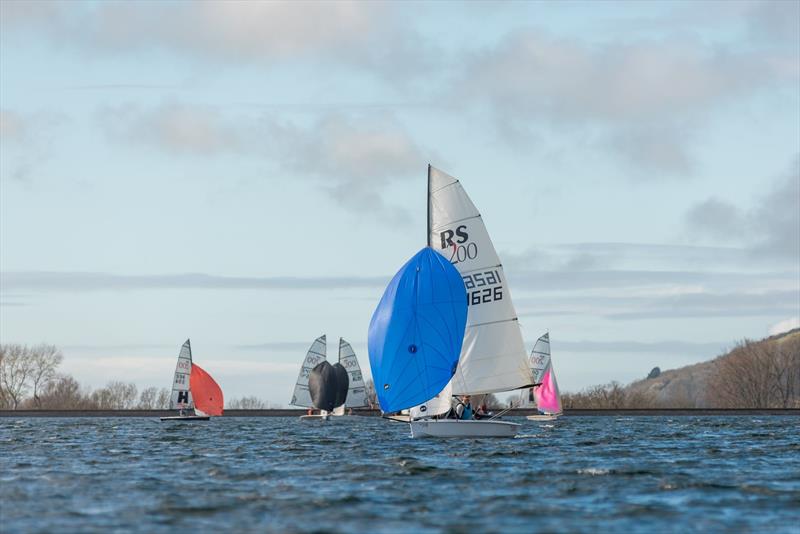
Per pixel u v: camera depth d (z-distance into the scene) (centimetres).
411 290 19162
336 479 13088
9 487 12119
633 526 9075
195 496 11188
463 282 19288
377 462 15750
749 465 15312
